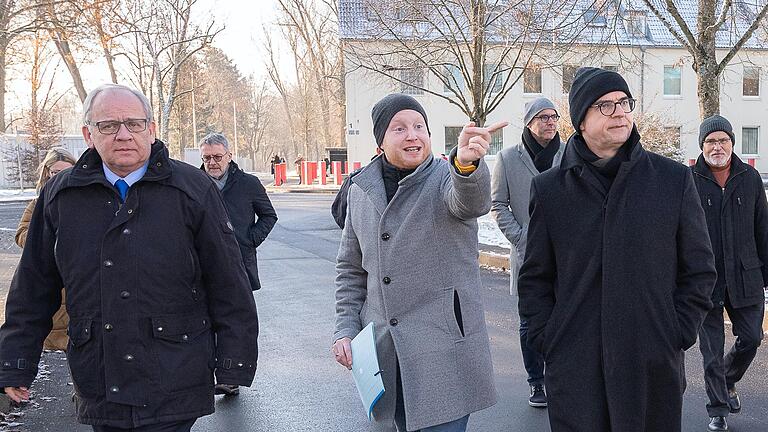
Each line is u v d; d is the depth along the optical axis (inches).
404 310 117.1
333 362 245.1
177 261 107.3
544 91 1330.0
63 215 107.3
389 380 118.0
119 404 104.6
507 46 510.6
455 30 557.3
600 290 106.1
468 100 1264.8
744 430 174.7
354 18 679.7
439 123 1284.4
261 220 226.2
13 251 509.0
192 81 1596.9
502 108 1331.2
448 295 116.9
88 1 631.2
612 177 108.7
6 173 1405.0
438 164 121.2
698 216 106.9
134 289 104.8
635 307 103.3
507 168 204.4
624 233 104.1
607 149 107.6
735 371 181.8
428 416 112.7
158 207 107.5
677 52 1369.3
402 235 116.4
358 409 199.2
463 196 109.3
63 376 229.8
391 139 118.1
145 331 105.0
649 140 832.9
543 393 196.4
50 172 191.0
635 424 103.4
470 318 117.8
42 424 185.8
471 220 118.0
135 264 105.0
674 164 109.0
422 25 561.3
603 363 105.3
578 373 107.1
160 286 106.0
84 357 106.1
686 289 106.9
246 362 111.8
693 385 211.0
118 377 104.3
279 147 3809.1
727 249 174.1
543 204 112.1
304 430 183.8
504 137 1341.0
